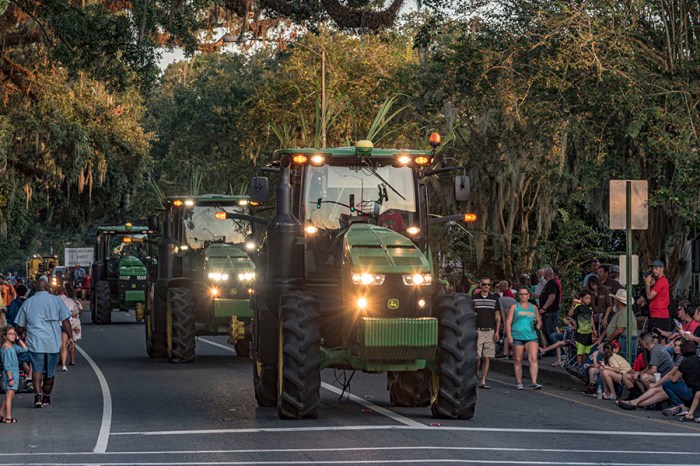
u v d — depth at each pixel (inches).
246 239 943.0
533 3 1013.8
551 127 1010.1
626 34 967.6
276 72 2124.8
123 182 1994.3
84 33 1157.7
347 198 581.3
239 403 622.5
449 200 1258.6
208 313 910.4
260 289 584.7
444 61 1105.4
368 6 1197.1
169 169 2486.5
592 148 1002.7
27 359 685.9
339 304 549.0
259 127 1825.8
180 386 727.1
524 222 1288.1
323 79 1488.7
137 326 1557.6
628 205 706.2
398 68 1689.2
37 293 637.9
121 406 620.1
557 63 962.1
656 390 614.5
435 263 1258.6
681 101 944.3
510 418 561.3
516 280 1251.8
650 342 642.2
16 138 1499.8
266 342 580.1
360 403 623.5
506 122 1121.4
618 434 506.3
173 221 949.2
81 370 860.0
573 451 443.5
